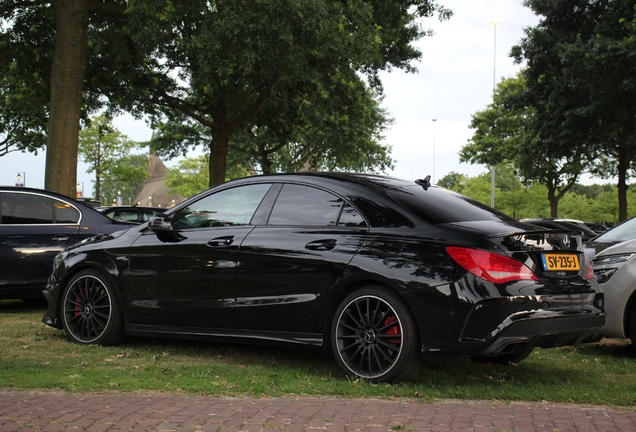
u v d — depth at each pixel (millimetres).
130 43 20078
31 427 3572
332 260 4863
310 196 5277
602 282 6363
